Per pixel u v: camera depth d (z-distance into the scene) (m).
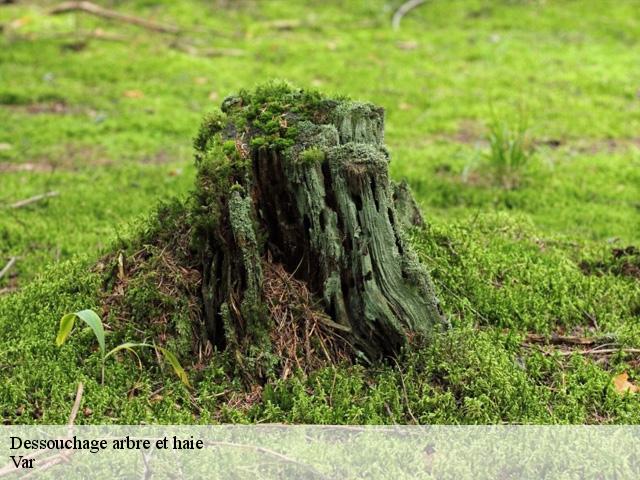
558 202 5.50
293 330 3.02
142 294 3.13
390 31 10.27
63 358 3.07
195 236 3.06
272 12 10.95
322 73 8.45
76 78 8.25
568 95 7.96
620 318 3.62
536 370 3.12
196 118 7.21
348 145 2.96
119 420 2.75
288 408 2.82
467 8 11.25
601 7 11.23
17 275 4.34
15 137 6.70
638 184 5.90
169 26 10.02
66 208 5.29
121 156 6.43
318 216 2.96
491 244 4.06
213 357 3.01
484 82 8.33
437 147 6.60
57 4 10.80
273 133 3.07
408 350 2.96
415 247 3.59
